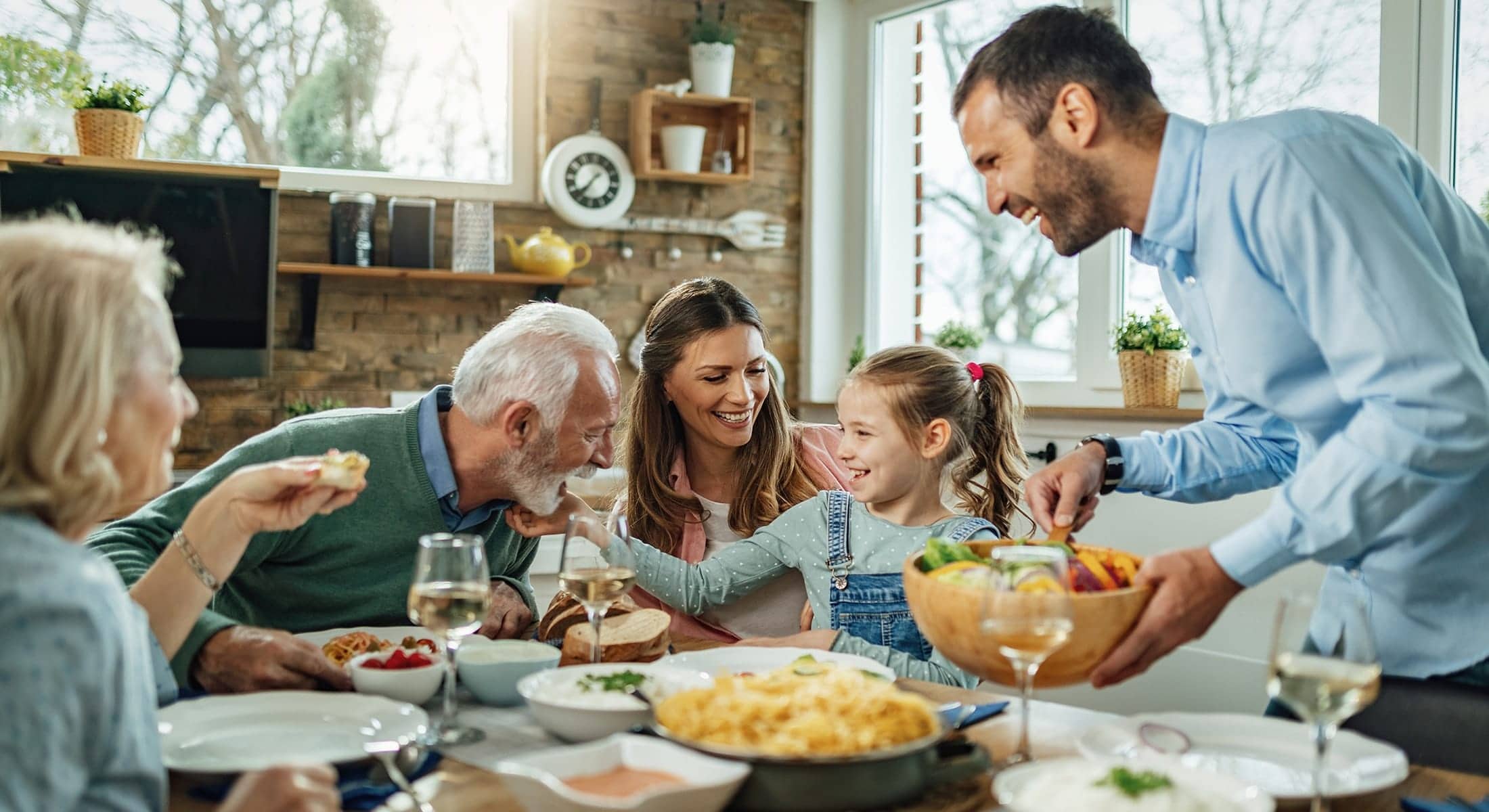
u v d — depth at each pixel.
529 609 1.78
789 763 0.98
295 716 1.25
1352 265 1.22
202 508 1.33
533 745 1.20
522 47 4.16
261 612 1.78
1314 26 3.25
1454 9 2.96
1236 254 1.35
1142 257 1.53
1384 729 1.40
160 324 1.02
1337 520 1.17
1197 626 1.20
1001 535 2.09
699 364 2.11
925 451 1.90
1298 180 1.26
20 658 0.81
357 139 4.03
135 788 0.93
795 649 1.50
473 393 1.71
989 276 4.18
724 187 4.42
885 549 1.89
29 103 3.66
